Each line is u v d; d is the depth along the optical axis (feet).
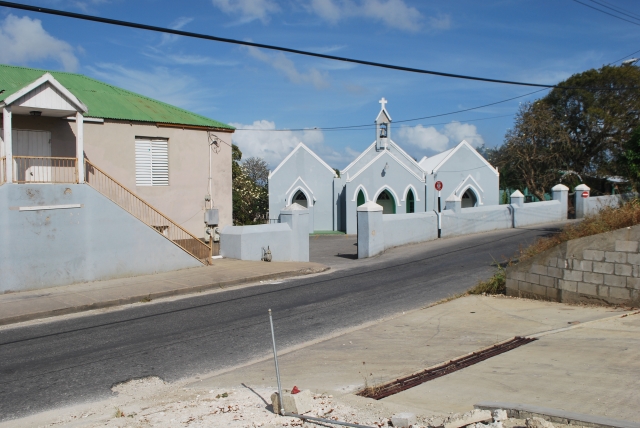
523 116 143.54
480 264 60.08
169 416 19.34
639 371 21.35
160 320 37.35
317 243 103.24
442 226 90.43
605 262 34.32
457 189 123.95
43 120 54.34
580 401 18.61
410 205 122.42
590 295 35.09
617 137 137.08
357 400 20.25
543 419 15.85
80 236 49.85
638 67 139.23
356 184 120.26
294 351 29.63
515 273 40.09
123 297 43.70
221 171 68.80
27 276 46.42
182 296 46.34
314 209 128.47
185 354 29.35
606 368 22.09
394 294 45.37
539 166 143.23
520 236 86.02
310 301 43.24
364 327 34.55
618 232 33.65
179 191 64.59
